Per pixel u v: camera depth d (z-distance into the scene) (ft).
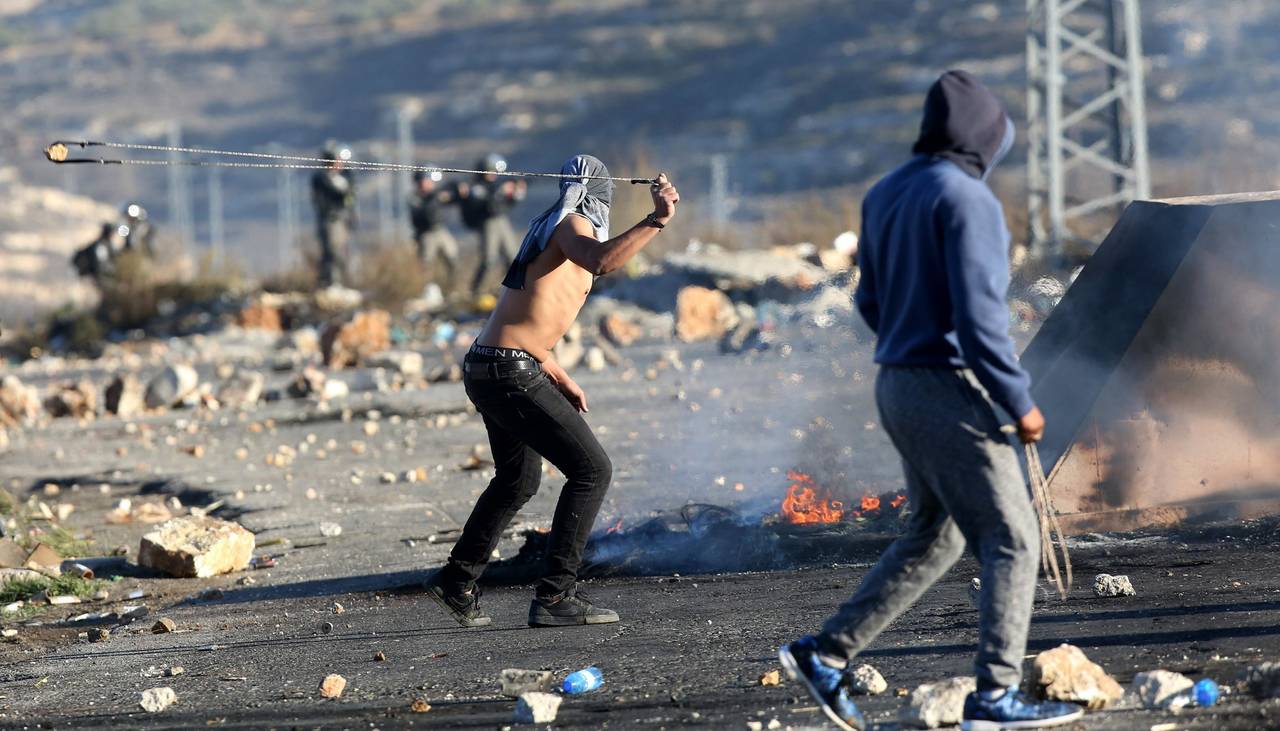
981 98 49.80
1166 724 50.03
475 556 75.46
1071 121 262.06
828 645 51.37
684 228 327.88
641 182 69.82
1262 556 75.82
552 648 70.18
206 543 103.40
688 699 58.70
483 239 319.68
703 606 76.74
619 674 63.82
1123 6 262.88
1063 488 85.56
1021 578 48.85
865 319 53.06
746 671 62.39
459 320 297.33
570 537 74.23
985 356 47.21
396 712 60.44
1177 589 69.87
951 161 49.57
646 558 88.74
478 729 56.75
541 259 70.69
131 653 78.84
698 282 276.00
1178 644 60.23
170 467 156.25
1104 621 64.90
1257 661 56.70
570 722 56.75
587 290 72.13
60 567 105.09
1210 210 85.76
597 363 213.87
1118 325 86.89
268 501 130.11
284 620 84.23
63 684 72.28
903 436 49.75
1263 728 48.80
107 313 346.33
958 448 48.65
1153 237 88.02
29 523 123.95
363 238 363.15
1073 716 50.01
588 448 72.90
